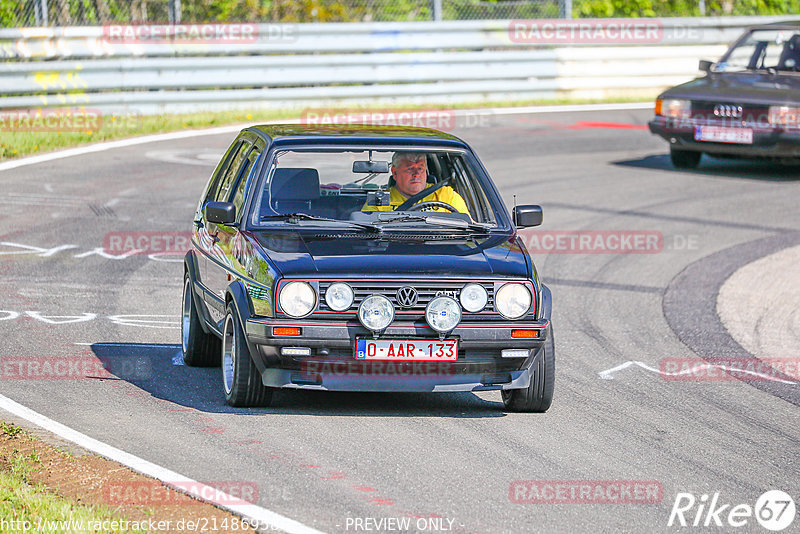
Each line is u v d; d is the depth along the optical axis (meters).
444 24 83.19
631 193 58.66
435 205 27.50
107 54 72.62
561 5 90.81
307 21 87.69
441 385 24.59
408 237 26.22
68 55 71.38
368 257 24.70
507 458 22.69
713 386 29.67
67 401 25.64
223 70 76.75
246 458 21.91
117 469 20.91
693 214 54.41
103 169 60.16
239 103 77.69
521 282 24.67
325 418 24.97
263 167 27.19
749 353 33.47
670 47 91.56
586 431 24.95
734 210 55.50
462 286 24.33
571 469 22.23
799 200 58.19
